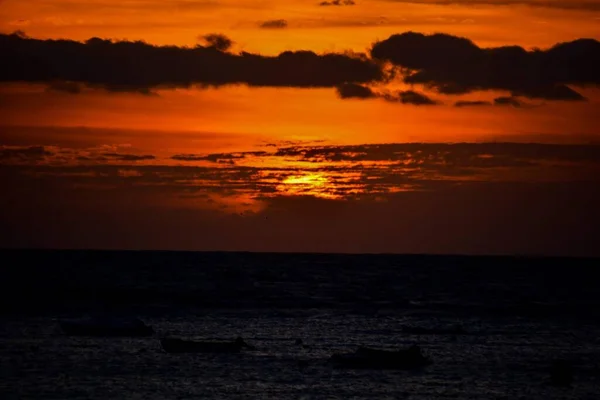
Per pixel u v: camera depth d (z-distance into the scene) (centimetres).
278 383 17638
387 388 17288
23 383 17288
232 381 17775
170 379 17900
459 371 19362
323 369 19325
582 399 16525
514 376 18800
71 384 17238
